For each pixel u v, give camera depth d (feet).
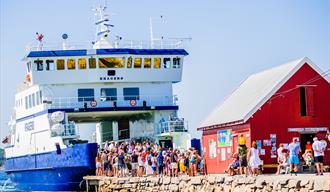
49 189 218.59
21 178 241.55
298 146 138.41
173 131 221.46
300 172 147.54
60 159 212.84
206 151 187.21
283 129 161.68
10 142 266.98
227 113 176.45
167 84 237.45
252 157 145.89
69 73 230.48
